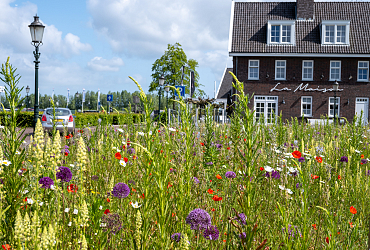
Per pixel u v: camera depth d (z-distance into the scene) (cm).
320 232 246
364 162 477
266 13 2928
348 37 2723
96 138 482
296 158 338
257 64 2750
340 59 2706
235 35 2811
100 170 354
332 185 370
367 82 2689
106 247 210
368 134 807
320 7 2914
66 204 225
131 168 374
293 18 2878
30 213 203
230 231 221
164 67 4372
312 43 2747
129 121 568
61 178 219
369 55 2659
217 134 617
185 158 322
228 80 4438
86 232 201
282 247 218
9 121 247
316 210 285
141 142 460
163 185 221
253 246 209
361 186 350
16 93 254
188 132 329
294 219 251
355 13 2869
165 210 216
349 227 270
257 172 322
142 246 204
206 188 316
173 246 213
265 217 263
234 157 415
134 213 239
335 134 870
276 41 2772
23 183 225
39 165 209
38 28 1057
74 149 456
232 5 2989
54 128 409
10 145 240
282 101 2722
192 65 4484
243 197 256
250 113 273
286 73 2728
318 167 404
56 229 183
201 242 225
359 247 243
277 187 315
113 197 257
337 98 2697
